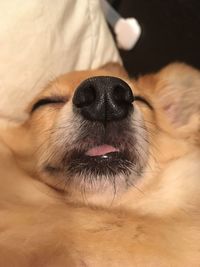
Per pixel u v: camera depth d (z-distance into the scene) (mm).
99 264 105
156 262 106
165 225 116
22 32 152
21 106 153
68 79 134
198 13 240
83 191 120
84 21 174
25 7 152
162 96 158
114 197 122
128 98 112
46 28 157
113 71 149
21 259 101
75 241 106
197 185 138
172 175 136
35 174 131
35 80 157
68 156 119
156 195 132
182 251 111
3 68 151
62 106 128
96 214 115
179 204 133
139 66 243
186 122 153
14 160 135
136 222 113
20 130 141
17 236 105
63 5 163
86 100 112
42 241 104
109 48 187
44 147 128
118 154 118
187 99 155
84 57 176
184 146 144
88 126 115
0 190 125
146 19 247
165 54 242
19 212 113
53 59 161
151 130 133
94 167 118
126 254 105
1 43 150
